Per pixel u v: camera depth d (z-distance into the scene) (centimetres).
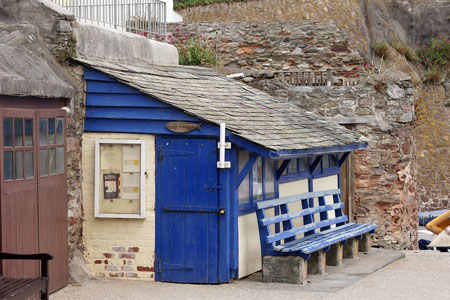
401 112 1781
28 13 1086
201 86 1302
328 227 1345
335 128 1411
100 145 1110
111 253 1110
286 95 1802
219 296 986
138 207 1102
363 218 1797
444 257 1409
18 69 929
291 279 1077
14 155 890
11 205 880
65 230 1032
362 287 1063
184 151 1082
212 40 2273
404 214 1811
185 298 970
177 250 1088
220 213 1067
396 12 3400
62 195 1023
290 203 1282
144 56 1330
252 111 1251
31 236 930
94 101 1107
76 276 1066
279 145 1069
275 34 2238
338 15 3128
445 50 3134
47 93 962
